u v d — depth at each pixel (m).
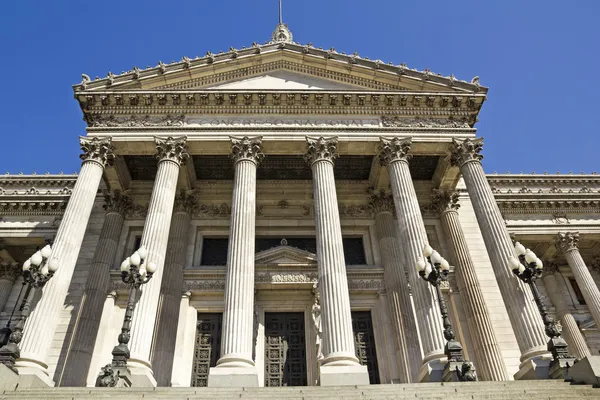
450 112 29.83
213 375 18.83
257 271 29.55
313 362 26.83
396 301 28.17
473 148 28.05
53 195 34.62
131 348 19.97
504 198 35.28
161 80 29.61
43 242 33.69
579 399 13.95
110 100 28.70
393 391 15.57
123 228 31.59
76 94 28.36
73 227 23.67
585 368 16.11
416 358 25.64
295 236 32.34
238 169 26.66
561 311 33.88
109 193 31.84
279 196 33.59
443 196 32.69
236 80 30.73
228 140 27.64
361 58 30.47
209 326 28.48
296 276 29.44
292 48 31.36
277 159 32.03
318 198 25.48
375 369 27.44
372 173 32.31
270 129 28.20
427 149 28.81
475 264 30.81
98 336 27.05
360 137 28.06
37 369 18.73
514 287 22.62
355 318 29.38
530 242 35.41
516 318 21.88
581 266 33.00
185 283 29.23
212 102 29.19
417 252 23.45
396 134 28.44
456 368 17.67
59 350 26.34
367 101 29.53
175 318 27.41
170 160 26.80
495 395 14.60
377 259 31.08
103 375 16.89
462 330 28.23
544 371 19.25
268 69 31.33
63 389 15.82
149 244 23.20
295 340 28.20
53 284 21.44
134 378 18.95
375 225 32.34
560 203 35.53
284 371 26.98
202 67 30.06
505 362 26.78
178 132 27.97
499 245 24.17
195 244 31.39
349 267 30.38
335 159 29.62
